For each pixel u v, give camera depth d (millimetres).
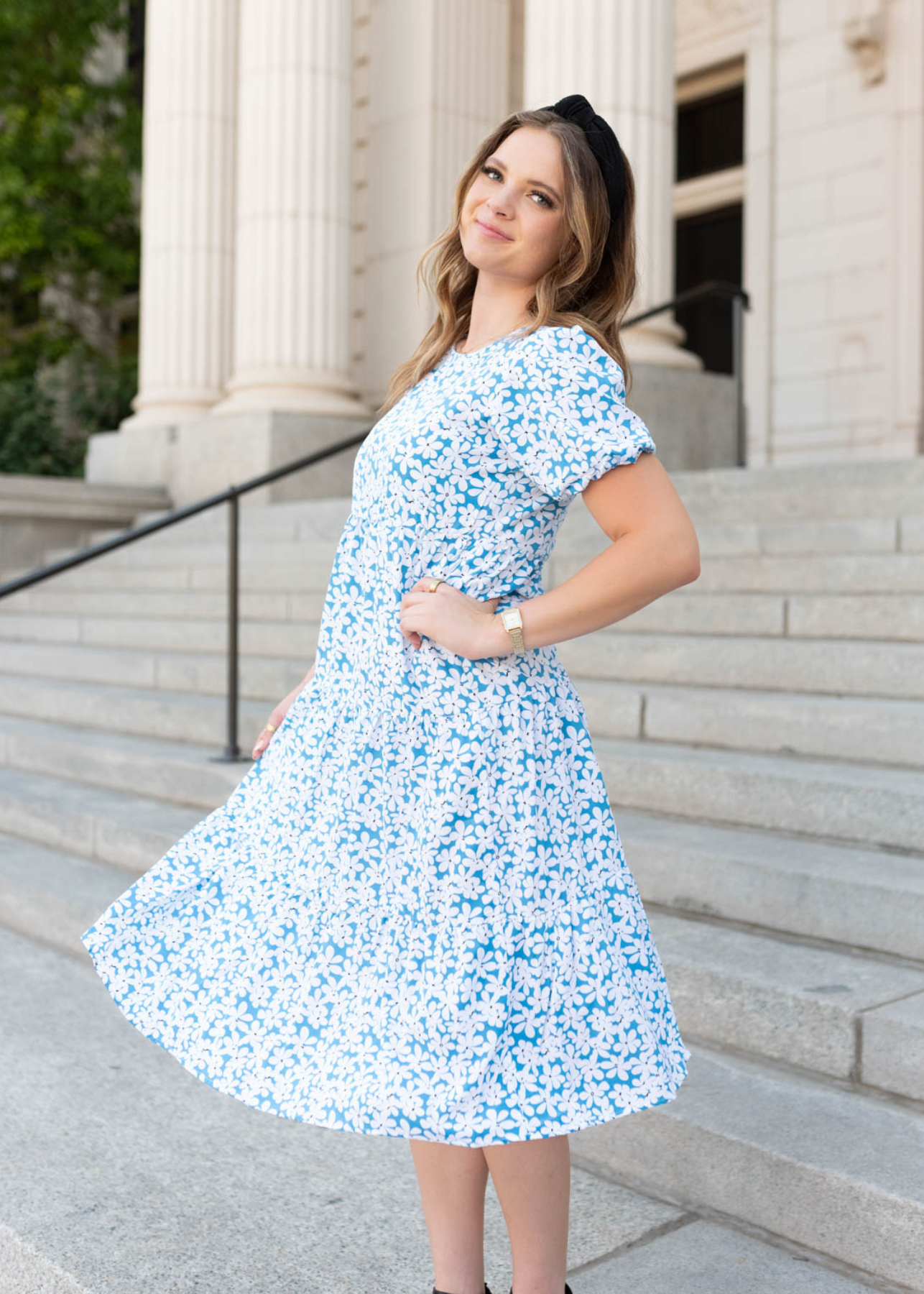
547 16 7945
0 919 4219
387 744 1671
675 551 1544
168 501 9789
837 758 3463
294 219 9352
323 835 1699
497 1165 1672
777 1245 2150
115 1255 2137
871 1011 2352
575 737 1705
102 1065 3025
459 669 1640
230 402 9484
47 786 5102
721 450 8727
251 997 1694
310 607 6234
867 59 9922
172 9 10375
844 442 10234
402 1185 2420
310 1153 2559
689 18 11320
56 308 14938
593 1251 2139
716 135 11641
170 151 10375
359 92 10820
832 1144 2166
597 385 1566
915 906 2609
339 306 9523
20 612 8305
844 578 4316
